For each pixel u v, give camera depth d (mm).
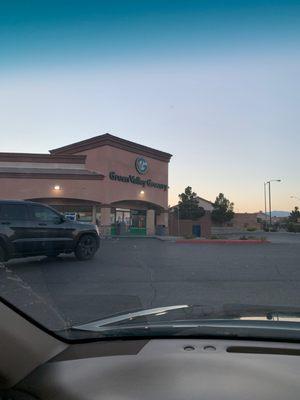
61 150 40031
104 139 36062
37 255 12719
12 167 35625
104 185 35594
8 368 1938
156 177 41125
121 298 8094
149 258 15039
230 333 2391
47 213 13086
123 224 37062
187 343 2320
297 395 1711
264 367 1957
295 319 2730
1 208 12211
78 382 1851
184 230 44406
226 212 89250
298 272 11977
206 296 8586
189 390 1741
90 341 2410
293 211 110438
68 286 9422
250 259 15211
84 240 13914
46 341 2188
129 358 2084
